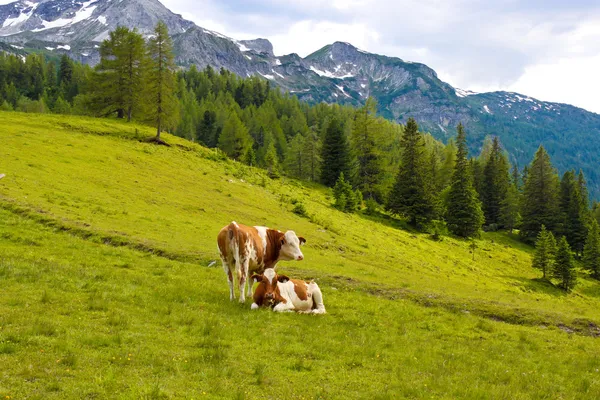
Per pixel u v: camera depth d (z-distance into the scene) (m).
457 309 21.08
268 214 47.19
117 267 18.91
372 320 15.87
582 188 122.06
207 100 166.00
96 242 24.27
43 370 7.59
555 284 64.56
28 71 191.00
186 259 23.83
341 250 40.72
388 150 133.12
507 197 104.38
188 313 12.55
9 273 14.07
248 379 8.60
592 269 77.00
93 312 11.51
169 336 10.54
